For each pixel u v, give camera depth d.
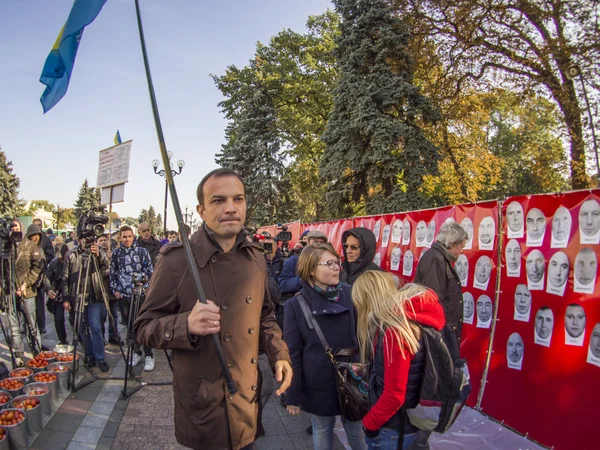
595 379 3.16
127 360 4.90
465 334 4.56
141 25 1.95
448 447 3.56
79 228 5.45
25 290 5.92
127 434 3.92
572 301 3.38
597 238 3.24
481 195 26.61
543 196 3.72
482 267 4.41
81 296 5.39
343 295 2.93
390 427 2.29
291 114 27.78
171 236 12.89
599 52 12.66
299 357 2.84
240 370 1.83
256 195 28.20
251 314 1.89
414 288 2.39
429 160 15.59
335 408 2.79
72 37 2.66
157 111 1.89
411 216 6.19
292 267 5.06
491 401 4.08
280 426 4.20
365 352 2.52
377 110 15.45
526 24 14.66
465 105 18.91
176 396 1.85
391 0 16.14
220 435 1.78
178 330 1.67
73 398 4.75
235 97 29.91
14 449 3.46
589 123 13.59
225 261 1.89
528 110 18.03
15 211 52.44
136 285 5.53
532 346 3.72
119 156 7.83
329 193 17.45
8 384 4.28
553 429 3.43
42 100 2.89
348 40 16.08
